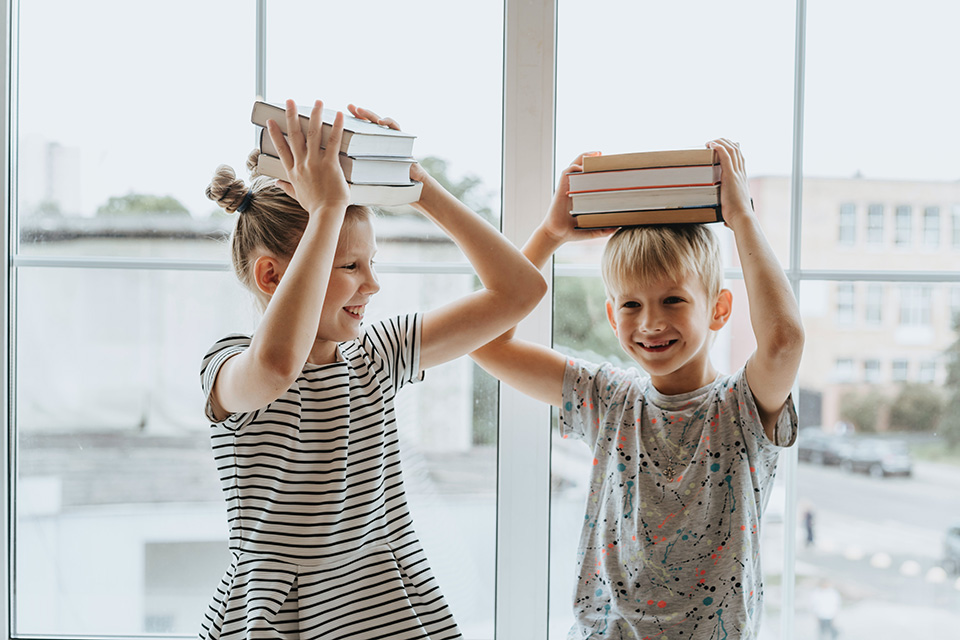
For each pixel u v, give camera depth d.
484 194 1.32
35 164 1.30
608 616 1.10
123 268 1.31
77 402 1.32
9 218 1.29
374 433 1.04
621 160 1.08
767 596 1.34
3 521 1.30
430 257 1.32
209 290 1.32
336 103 1.31
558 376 1.17
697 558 1.06
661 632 1.05
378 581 1.01
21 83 1.29
